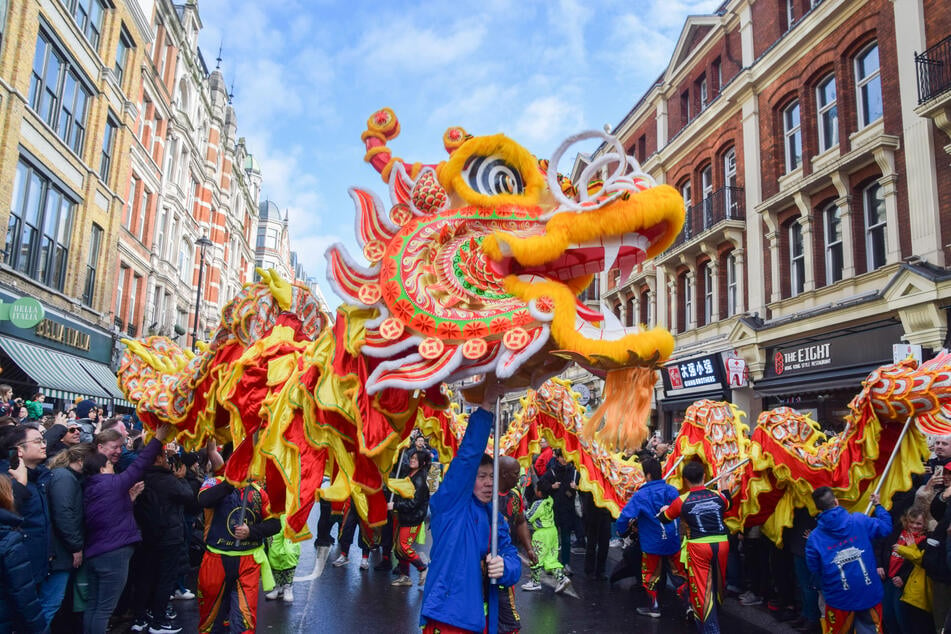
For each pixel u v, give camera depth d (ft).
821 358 44.57
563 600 23.12
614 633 19.21
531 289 9.20
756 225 53.11
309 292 15.58
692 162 63.46
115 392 59.77
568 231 9.03
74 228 56.44
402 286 9.96
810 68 47.83
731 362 51.85
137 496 16.56
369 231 10.76
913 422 15.76
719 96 57.98
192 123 97.81
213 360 15.58
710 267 60.08
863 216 42.86
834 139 46.55
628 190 8.91
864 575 14.55
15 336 47.21
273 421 12.27
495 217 10.17
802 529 18.86
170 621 18.22
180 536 17.71
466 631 9.88
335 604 21.66
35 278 50.26
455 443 25.79
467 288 9.93
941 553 13.85
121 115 65.41
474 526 10.41
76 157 55.11
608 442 8.88
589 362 8.94
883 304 38.96
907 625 15.67
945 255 36.06
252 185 161.79
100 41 60.13
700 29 65.87
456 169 10.23
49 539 13.65
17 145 45.52
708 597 16.70
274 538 21.18
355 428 11.41
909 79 38.68
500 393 10.82
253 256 159.84
